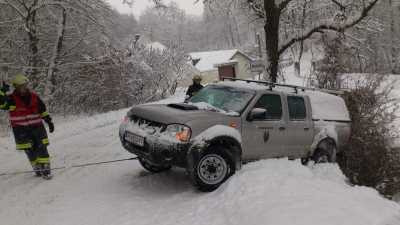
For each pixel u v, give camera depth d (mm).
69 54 19219
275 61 12969
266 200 4512
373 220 4156
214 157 5586
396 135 10148
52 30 18359
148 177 6535
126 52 19484
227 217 4359
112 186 5977
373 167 9336
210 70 44719
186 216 4539
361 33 16438
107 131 11500
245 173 5609
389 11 38531
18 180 6277
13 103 6180
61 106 17531
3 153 8492
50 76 16641
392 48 40500
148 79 20625
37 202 5176
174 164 5246
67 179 6332
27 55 17172
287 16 18312
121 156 8062
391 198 8438
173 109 5973
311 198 4598
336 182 6559
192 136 5301
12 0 16078
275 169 5973
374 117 9906
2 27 15945
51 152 8438
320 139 7223
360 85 10219
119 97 18797
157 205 5043
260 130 6223
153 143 5352
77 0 16625
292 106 7035
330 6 18344
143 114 5875
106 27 18438
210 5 14758
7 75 15742
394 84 10461
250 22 15438
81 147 9023
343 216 3951
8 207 4984
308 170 6312
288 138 6707
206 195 5348
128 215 4629
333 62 10984
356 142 9648
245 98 6379
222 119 5754
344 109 8320
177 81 24562
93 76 17734
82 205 5047
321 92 8281
